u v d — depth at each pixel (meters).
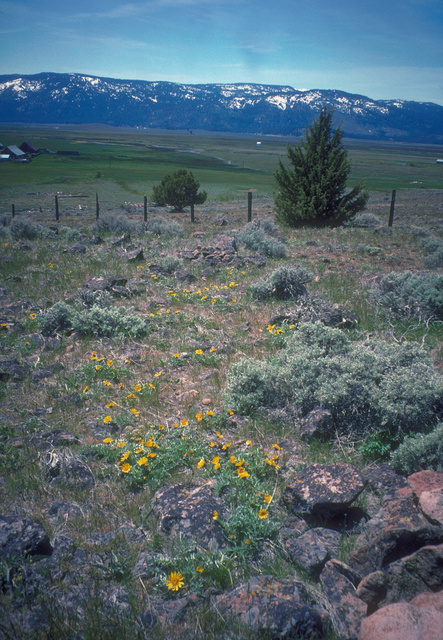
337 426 4.37
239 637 2.26
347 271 11.52
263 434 4.37
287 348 5.75
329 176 21.27
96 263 12.18
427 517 2.70
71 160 121.50
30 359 6.14
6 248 14.66
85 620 2.39
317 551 2.81
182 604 2.51
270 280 9.05
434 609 2.06
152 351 6.51
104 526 3.19
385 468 3.71
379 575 2.42
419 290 7.71
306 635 2.24
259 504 3.30
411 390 4.09
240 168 114.94
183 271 10.67
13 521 2.94
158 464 3.84
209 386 5.41
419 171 121.19
